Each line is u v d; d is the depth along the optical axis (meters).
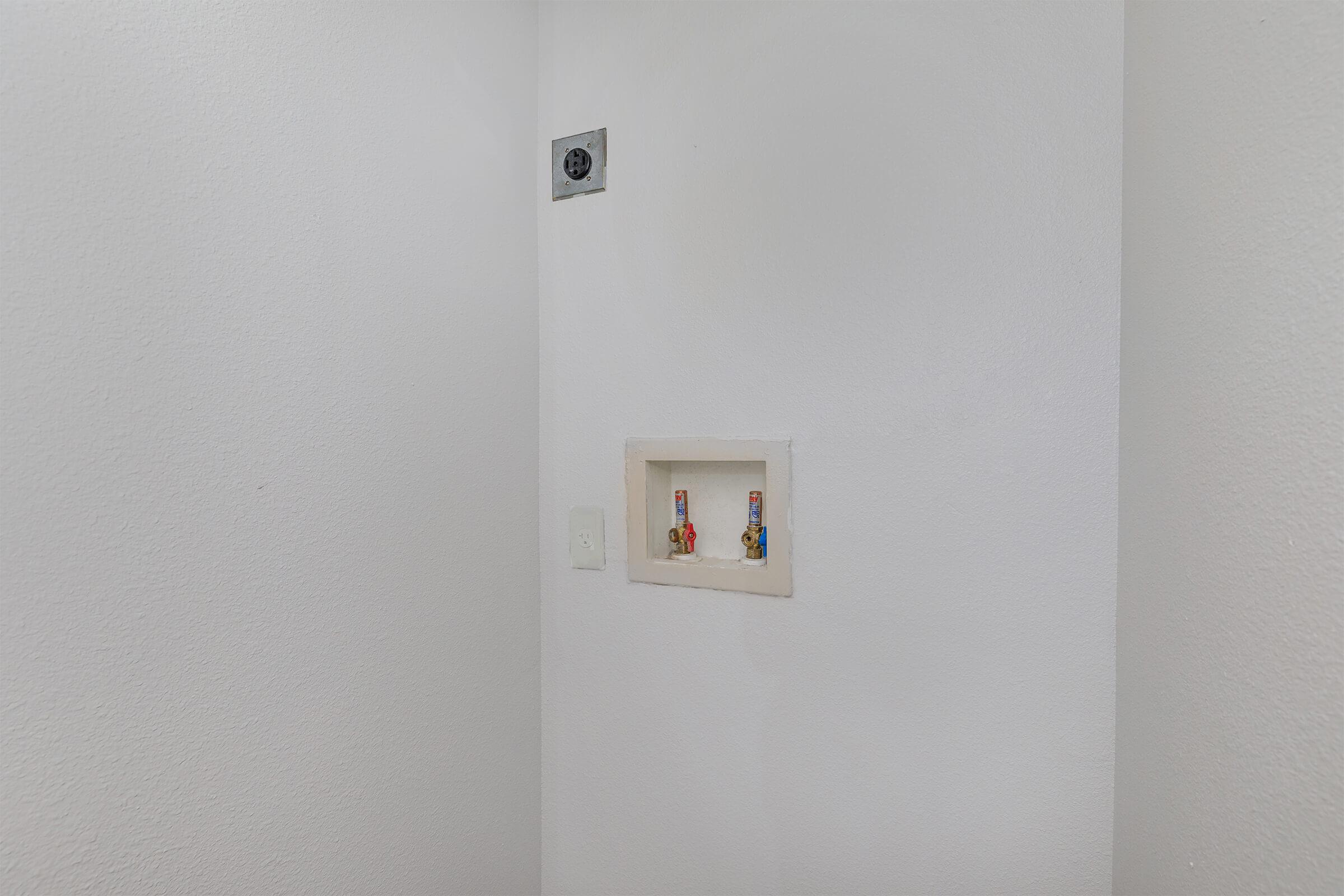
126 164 0.49
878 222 0.79
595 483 0.96
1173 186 0.54
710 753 0.90
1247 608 0.41
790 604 0.84
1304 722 0.35
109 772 0.48
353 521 0.69
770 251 0.85
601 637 0.97
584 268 0.97
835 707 0.82
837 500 0.81
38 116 0.45
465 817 0.85
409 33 0.76
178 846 0.53
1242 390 0.42
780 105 0.84
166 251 0.52
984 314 0.74
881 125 0.79
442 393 0.81
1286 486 0.37
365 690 0.70
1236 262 0.43
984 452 0.74
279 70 0.61
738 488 0.94
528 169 0.97
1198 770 0.48
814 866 0.84
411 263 0.76
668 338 0.91
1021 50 0.72
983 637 0.75
